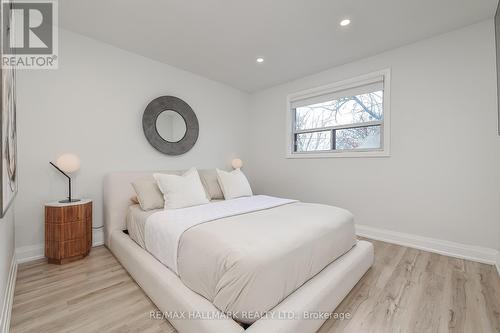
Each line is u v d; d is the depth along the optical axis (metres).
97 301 1.52
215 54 2.87
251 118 4.42
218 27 2.29
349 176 3.11
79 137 2.43
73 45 2.38
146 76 2.96
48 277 1.82
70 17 2.13
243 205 2.34
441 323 1.34
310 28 2.31
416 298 1.58
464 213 2.28
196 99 3.55
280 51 2.79
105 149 2.62
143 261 1.67
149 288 1.53
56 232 2.02
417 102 2.54
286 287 1.22
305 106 3.67
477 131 2.21
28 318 1.34
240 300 1.06
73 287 1.68
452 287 1.72
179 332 1.23
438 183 2.43
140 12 2.06
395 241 2.69
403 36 2.44
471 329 1.29
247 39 2.53
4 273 1.33
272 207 2.28
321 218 1.80
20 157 2.09
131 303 1.50
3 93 1.00
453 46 2.32
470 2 1.91
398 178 2.69
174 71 3.26
